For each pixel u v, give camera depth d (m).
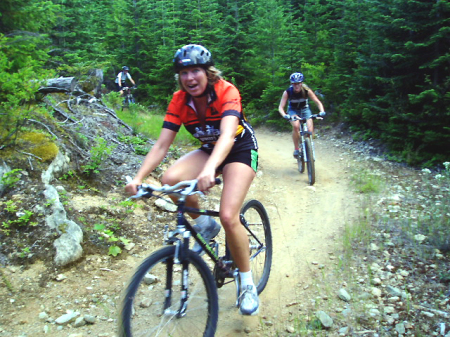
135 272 2.19
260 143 10.84
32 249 3.57
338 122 10.89
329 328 2.90
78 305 3.16
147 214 4.65
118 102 11.11
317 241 4.42
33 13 7.55
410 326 2.85
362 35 10.66
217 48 16.38
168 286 2.40
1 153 4.38
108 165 5.40
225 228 2.64
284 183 6.67
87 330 2.89
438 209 4.84
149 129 8.41
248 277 2.84
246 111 15.45
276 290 3.51
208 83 2.65
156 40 18.61
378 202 5.34
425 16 6.93
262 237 3.57
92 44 15.99
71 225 3.76
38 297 3.20
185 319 2.50
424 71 7.29
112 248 3.88
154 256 2.25
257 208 3.55
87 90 7.92
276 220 5.12
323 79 12.02
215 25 17.81
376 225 4.60
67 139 5.30
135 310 2.26
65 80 6.84
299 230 4.78
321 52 13.09
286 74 13.04
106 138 6.30
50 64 9.42
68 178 4.78
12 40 6.56
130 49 18.84
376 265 3.73
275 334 2.90
